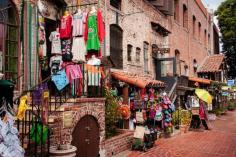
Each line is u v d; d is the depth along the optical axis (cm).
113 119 1112
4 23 887
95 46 981
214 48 4219
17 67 919
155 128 1407
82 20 982
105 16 1370
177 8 2492
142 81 1330
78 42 988
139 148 1161
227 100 3198
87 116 876
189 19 2792
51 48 1019
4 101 629
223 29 3862
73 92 880
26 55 930
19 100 763
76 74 884
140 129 1177
